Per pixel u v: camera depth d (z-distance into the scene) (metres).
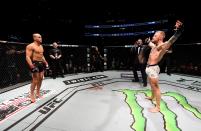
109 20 14.45
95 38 14.52
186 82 6.96
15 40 10.54
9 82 5.98
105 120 3.53
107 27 14.49
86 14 14.34
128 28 14.16
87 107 4.25
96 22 14.55
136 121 3.49
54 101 4.61
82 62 9.54
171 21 12.75
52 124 3.31
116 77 8.20
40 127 3.18
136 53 6.95
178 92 5.60
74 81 7.13
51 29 12.98
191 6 12.37
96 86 6.46
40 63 4.41
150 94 5.35
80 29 14.36
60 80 7.21
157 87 3.96
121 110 4.07
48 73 7.99
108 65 10.72
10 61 6.03
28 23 11.84
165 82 7.06
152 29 13.45
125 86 6.47
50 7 12.80
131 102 4.63
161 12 13.21
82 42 14.42
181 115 3.79
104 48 10.35
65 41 13.62
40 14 12.35
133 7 13.92
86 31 14.50
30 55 4.20
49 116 3.67
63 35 13.60
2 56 5.77
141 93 5.49
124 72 9.72
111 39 14.46
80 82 6.99
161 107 4.25
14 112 3.80
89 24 14.58
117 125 3.31
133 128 3.20
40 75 4.59
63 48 8.84
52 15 12.95
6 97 4.81
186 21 12.42
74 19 14.08
